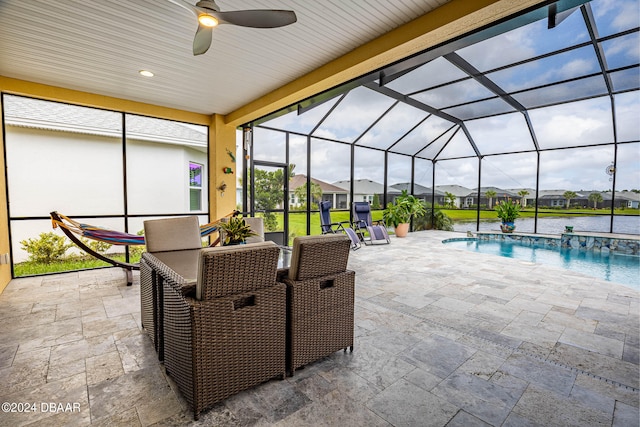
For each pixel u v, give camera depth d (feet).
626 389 5.92
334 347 6.94
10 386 5.91
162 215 18.19
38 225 17.70
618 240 21.93
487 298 11.35
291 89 13.51
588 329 8.66
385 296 11.55
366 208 26.03
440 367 6.68
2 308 10.11
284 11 6.64
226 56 11.14
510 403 5.48
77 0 7.77
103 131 18.33
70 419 5.02
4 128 13.15
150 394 5.70
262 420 5.02
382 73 11.43
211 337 5.10
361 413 5.20
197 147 22.41
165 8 8.18
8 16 8.43
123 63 11.63
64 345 7.59
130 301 10.85
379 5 8.25
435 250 21.77
